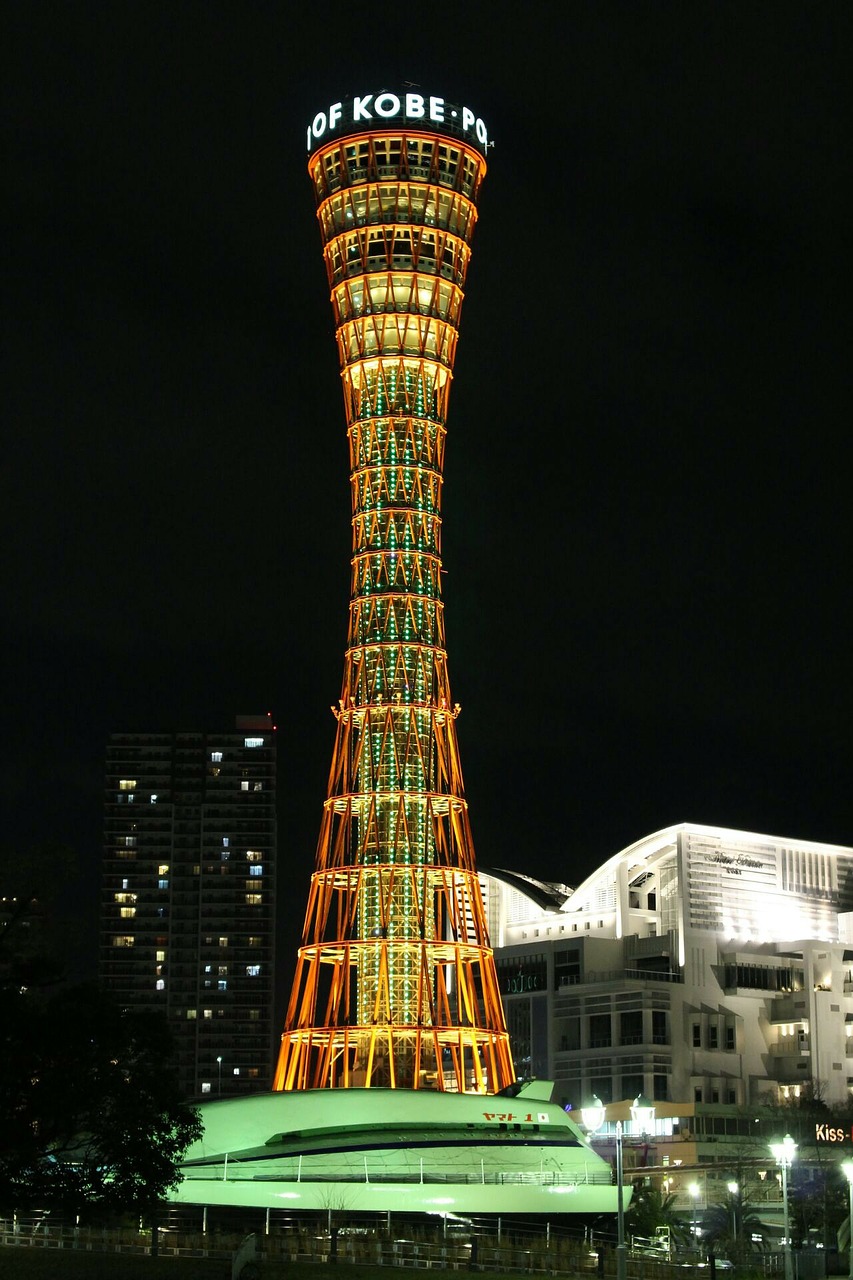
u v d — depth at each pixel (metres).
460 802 174.50
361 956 171.25
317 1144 144.75
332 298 186.12
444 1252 105.50
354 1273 90.38
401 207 181.75
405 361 180.75
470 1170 144.88
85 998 80.12
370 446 180.25
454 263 184.38
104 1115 79.69
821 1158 177.88
